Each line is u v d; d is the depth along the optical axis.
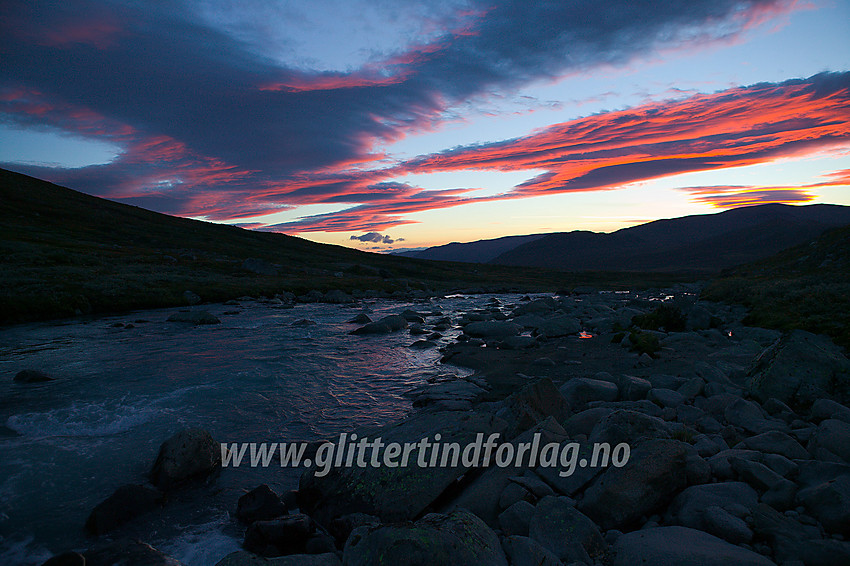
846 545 4.47
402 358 18.75
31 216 88.50
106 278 42.62
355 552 4.86
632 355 16.55
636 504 5.71
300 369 16.62
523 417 8.28
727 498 5.63
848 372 9.52
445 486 6.70
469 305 48.72
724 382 11.31
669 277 140.25
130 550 5.52
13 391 13.38
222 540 6.31
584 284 111.25
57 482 7.90
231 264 77.12
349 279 77.00
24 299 30.53
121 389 13.68
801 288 28.81
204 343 22.09
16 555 5.97
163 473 7.78
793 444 6.96
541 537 5.23
